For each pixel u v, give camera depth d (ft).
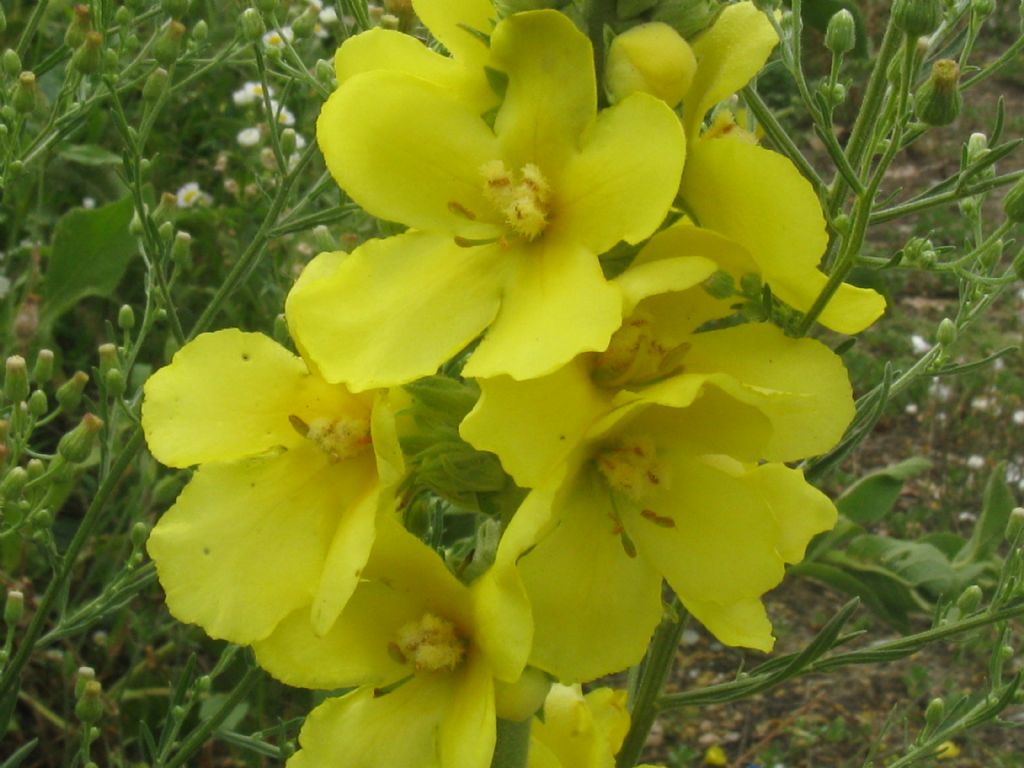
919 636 0.63
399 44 0.46
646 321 0.43
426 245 0.44
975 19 0.64
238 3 0.87
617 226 0.41
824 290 0.44
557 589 0.43
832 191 0.63
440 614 0.46
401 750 0.46
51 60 0.81
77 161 1.11
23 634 0.95
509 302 0.42
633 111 0.41
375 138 0.43
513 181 0.42
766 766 1.11
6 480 0.67
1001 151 0.55
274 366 0.46
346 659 0.46
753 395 0.40
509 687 0.44
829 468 0.65
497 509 0.47
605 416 0.41
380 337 0.42
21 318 0.88
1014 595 0.63
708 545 0.44
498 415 0.39
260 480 0.45
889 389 0.65
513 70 0.43
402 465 0.41
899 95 0.52
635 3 0.43
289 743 0.69
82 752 0.72
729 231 0.42
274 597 0.44
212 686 0.99
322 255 0.45
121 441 1.01
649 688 0.66
